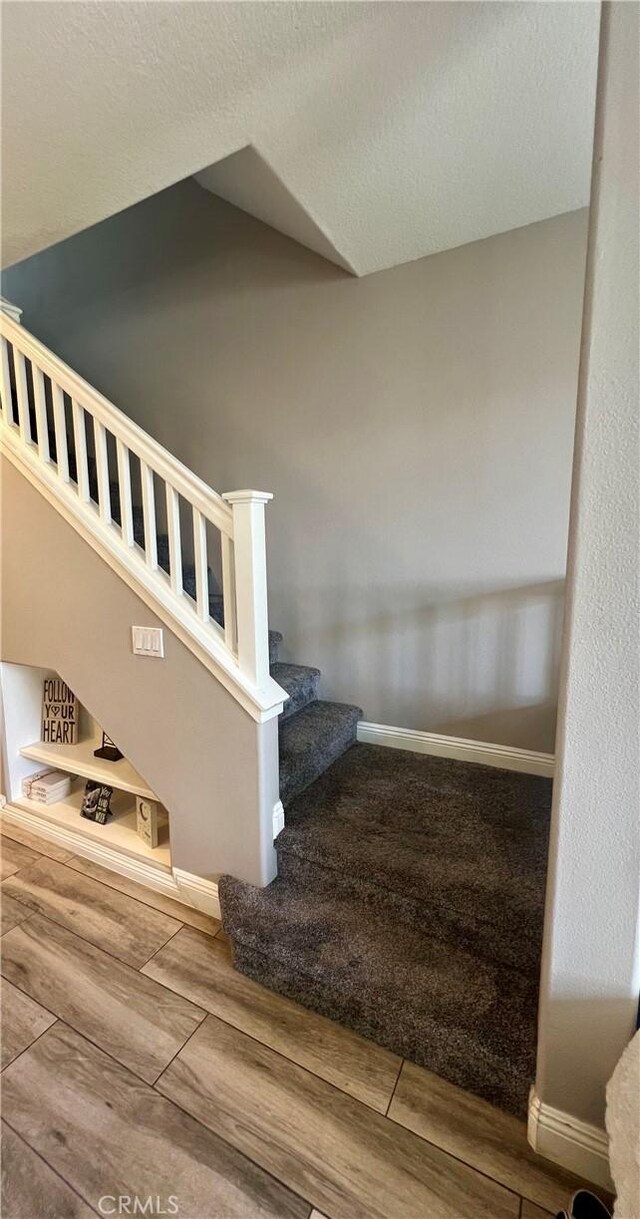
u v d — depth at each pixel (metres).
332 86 1.34
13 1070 1.36
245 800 1.71
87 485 1.94
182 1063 1.37
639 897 0.95
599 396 0.85
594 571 0.89
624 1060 0.94
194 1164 1.15
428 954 1.49
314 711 2.54
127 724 1.92
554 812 1.00
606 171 0.79
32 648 2.14
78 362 3.28
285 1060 1.37
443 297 2.16
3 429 2.08
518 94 1.37
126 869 2.13
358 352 2.38
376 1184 1.11
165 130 1.43
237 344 2.70
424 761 2.41
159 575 1.80
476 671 2.34
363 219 1.92
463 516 2.26
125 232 2.98
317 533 2.61
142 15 1.10
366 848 1.75
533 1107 1.14
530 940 1.42
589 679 0.92
